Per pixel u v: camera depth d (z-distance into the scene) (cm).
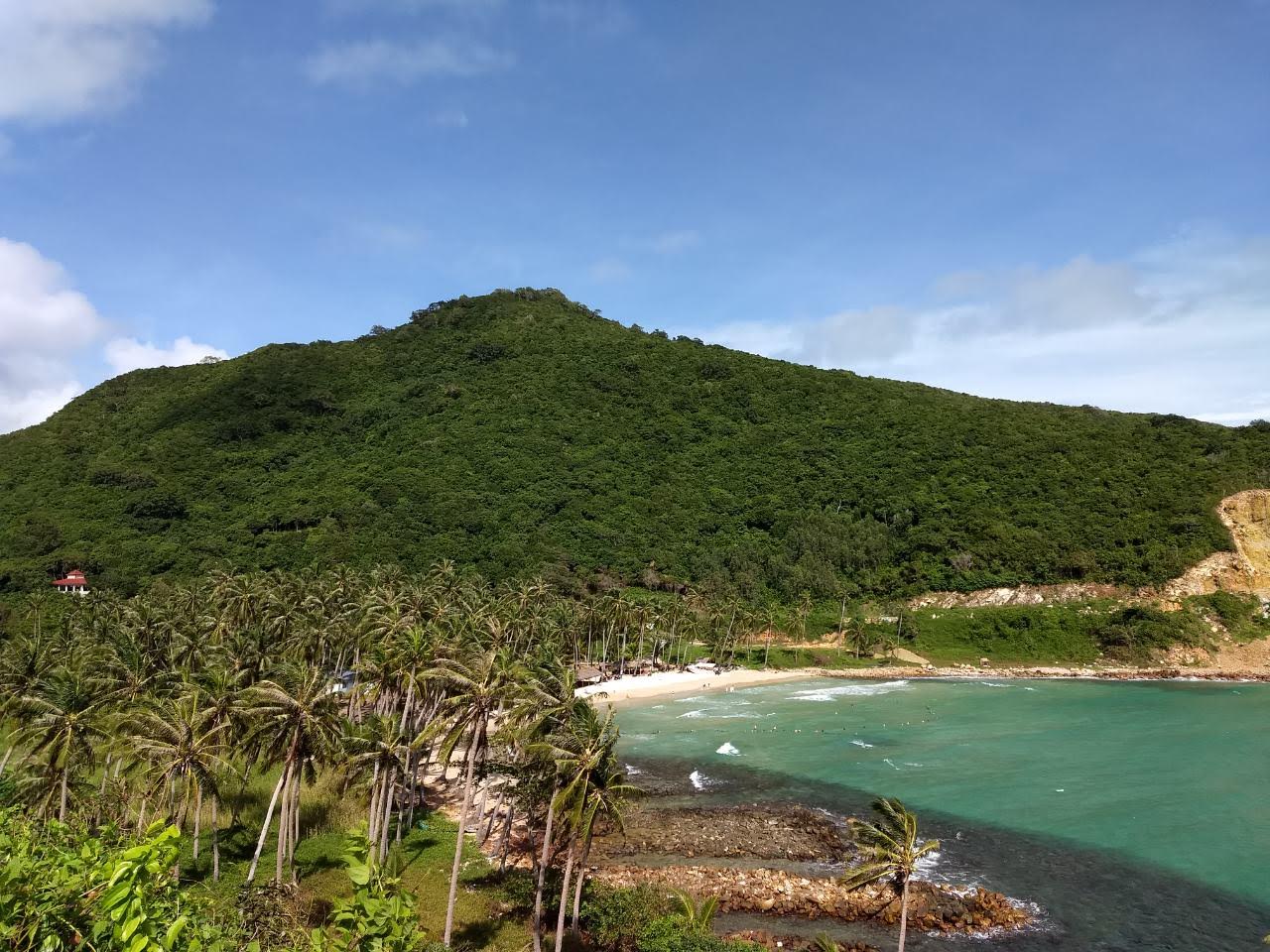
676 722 10019
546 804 4659
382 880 1712
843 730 9381
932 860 5491
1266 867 5306
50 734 4844
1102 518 15700
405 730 5991
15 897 948
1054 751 8206
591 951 4281
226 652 6869
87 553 13700
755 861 5509
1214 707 10406
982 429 18988
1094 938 4438
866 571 16175
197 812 5194
